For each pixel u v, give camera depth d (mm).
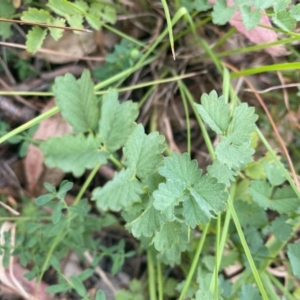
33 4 110
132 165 83
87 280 119
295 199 95
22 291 111
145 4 119
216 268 87
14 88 120
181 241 95
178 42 125
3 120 119
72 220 106
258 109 127
